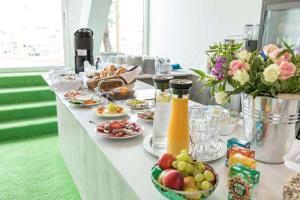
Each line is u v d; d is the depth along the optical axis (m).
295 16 1.95
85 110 1.64
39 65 4.64
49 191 2.11
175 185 0.70
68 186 2.18
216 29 3.14
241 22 2.79
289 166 0.72
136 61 3.05
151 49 4.71
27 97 3.85
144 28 4.73
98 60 2.90
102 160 1.29
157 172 0.78
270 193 0.77
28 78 4.12
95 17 3.50
